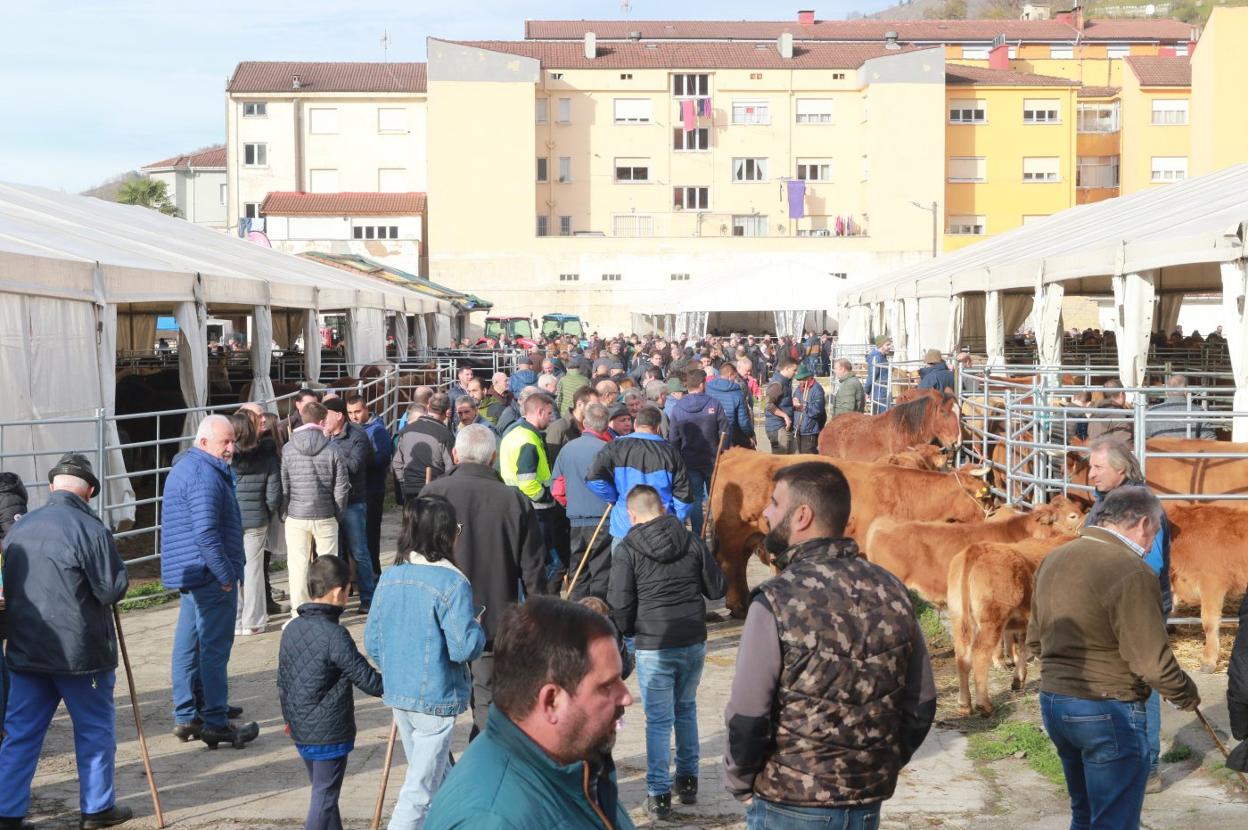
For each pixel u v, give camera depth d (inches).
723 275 1619.1
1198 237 430.3
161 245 671.8
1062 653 182.1
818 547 144.2
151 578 470.0
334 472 367.6
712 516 404.2
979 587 296.5
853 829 139.8
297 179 2465.6
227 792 252.5
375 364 871.7
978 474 390.6
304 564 368.2
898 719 141.8
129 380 709.9
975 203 2480.3
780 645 138.6
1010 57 2938.0
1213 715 277.3
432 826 97.0
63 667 224.2
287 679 207.9
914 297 955.3
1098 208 978.7
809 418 696.4
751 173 2476.6
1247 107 1886.1
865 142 2445.9
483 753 99.7
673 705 243.3
